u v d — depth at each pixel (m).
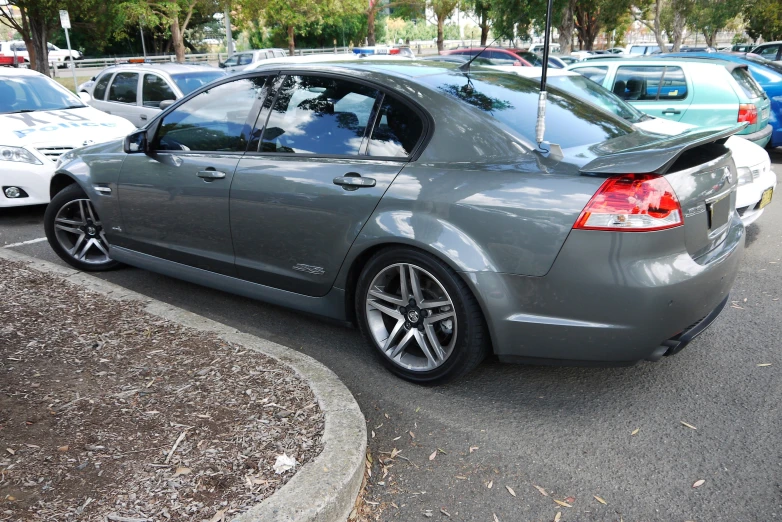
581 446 2.93
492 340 3.08
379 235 3.27
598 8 34.59
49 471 2.49
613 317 2.82
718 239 3.24
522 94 3.62
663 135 3.68
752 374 3.55
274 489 2.39
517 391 3.42
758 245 5.95
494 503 2.57
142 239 4.61
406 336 3.42
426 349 3.36
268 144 3.84
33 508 2.29
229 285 4.19
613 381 3.51
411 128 3.34
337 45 52.56
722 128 3.38
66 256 5.27
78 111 7.94
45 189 6.84
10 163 6.71
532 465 2.80
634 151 2.91
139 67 10.26
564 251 2.82
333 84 3.67
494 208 2.95
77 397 3.02
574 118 3.51
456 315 3.15
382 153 3.40
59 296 4.26
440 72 3.69
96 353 3.46
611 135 3.43
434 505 2.56
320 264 3.62
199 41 49.38
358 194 3.37
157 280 5.12
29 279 4.58
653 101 8.20
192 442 2.67
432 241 3.08
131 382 3.16
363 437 2.69
